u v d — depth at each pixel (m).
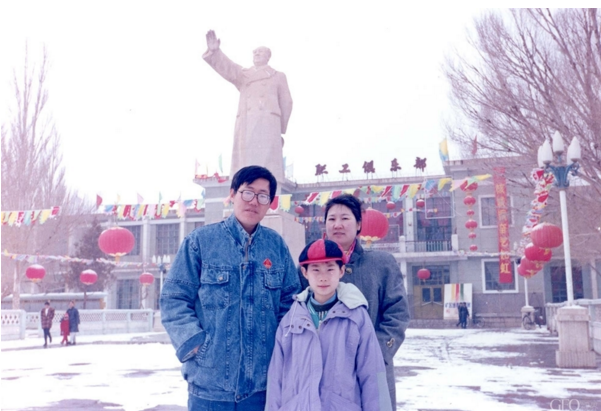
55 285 33.16
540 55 10.55
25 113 22.61
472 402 5.83
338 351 2.45
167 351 12.91
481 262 26.50
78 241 33.28
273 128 8.75
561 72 10.52
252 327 2.58
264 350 2.59
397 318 2.85
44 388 7.04
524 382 7.28
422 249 27.98
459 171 25.06
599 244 15.91
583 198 12.89
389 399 2.46
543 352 11.63
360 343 2.48
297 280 2.85
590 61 10.05
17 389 6.97
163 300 2.62
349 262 2.95
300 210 15.53
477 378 7.70
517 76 10.88
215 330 2.54
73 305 15.66
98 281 31.12
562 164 9.01
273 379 2.48
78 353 12.48
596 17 9.91
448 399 6.02
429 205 28.28
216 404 2.48
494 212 26.05
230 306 2.57
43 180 22.92
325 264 2.55
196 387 2.52
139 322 22.84
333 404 2.38
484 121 12.03
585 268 26.25
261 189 2.72
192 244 2.68
